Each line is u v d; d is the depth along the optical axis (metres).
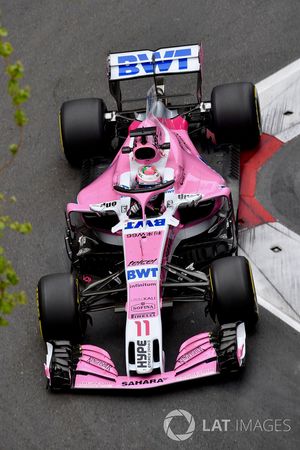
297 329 38.06
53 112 52.56
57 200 46.59
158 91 47.06
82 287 40.41
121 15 58.78
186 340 37.22
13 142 50.81
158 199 38.72
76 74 55.00
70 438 35.25
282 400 35.38
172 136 41.62
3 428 36.09
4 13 60.34
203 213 39.66
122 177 39.22
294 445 33.78
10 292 42.03
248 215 43.62
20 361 38.75
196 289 37.84
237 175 44.53
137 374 35.69
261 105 50.31
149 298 35.62
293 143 47.41
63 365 36.09
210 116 46.62
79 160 47.34
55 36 58.06
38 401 36.84
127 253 36.81
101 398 36.44
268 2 57.78
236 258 36.78
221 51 54.81
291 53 53.75
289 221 43.09
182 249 39.50
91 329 39.41
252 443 34.06
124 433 35.09
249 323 37.72
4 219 28.69
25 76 55.53
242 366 35.91
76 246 40.62
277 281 40.28
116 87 46.81
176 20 57.59
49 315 36.72
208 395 35.94
